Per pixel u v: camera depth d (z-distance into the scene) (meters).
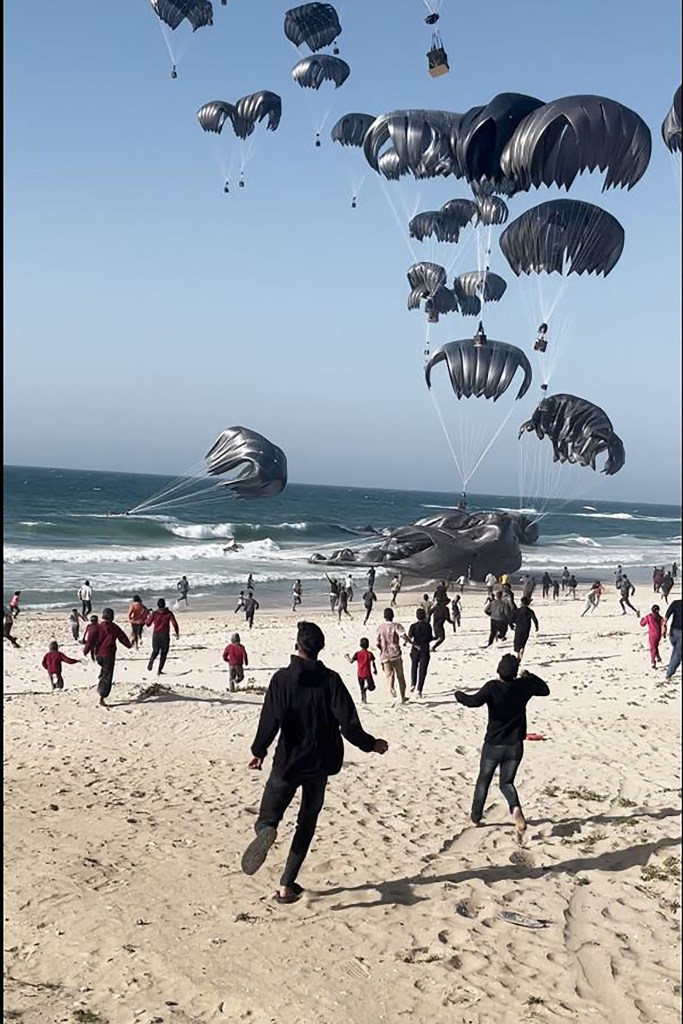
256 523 102.94
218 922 5.38
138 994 4.47
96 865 6.40
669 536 122.81
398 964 4.84
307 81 32.69
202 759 10.50
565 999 4.52
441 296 30.53
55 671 17.31
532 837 7.32
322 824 7.58
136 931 5.23
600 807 8.20
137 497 137.50
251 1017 4.25
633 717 13.04
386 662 15.00
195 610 38.44
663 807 8.17
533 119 15.15
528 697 7.52
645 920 5.60
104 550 59.69
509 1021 4.29
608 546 92.50
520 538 54.66
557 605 41.44
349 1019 4.25
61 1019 4.17
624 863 6.68
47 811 7.93
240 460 22.36
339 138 31.31
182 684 18.94
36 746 11.02
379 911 5.59
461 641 25.67
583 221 19.72
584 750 10.73
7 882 6.04
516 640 18.77
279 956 4.90
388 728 12.52
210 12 30.52
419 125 22.02
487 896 5.92
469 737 11.98
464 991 4.55
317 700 5.61
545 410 28.86
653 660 18.62
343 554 56.03
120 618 34.75
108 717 12.98
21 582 43.88
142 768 9.92
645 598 44.84
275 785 5.59
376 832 7.38
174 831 7.32
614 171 15.30
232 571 53.44
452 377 27.84
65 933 5.23
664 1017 4.34
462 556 50.97
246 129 31.84
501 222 26.94
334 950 5.00
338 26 32.81
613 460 28.41
